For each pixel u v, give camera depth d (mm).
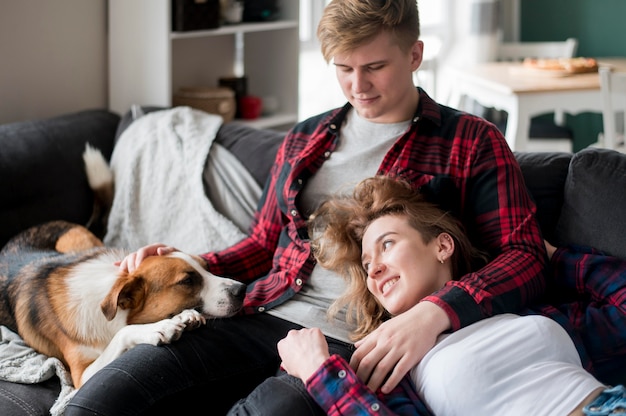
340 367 1479
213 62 3977
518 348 1476
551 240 1944
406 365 1490
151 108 2873
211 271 2012
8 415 1786
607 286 1713
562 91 3738
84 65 3408
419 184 1818
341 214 1797
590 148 1957
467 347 1478
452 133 1837
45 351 2090
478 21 4941
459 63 5258
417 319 1531
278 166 2062
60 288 2104
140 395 1600
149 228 2529
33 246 2387
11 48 3133
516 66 4320
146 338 1744
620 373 1715
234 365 1741
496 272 1651
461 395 1433
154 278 1951
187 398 1683
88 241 2422
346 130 1954
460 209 1816
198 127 2666
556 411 1388
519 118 3770
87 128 2785
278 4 3877
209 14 3361
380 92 1823
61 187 2604
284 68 3951
